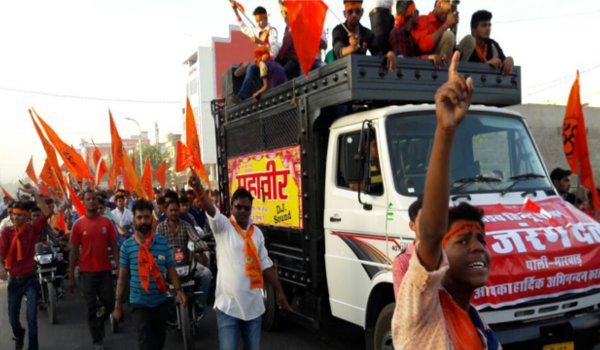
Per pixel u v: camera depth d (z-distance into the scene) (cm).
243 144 701
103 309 652
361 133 459
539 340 379
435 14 536
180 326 623
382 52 544
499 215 411
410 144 455
